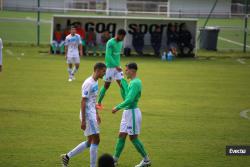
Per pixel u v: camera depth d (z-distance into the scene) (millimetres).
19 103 69750
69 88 82000
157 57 125750
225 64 117438
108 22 127062
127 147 51375
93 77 43125
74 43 88188
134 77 44219
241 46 149000
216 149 51375
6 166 44594
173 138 54969
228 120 63969
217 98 78312
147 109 68812
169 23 127938
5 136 53781
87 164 46000
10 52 123250
